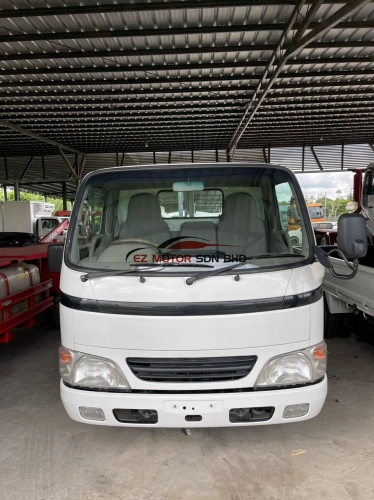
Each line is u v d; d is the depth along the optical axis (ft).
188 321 7.61
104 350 7.91
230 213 9.26
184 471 8.82
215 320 7.62
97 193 9.44
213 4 18.43
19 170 60.18
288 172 9.37
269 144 52.03
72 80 27.78
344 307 15.19
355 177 29.37
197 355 7.70
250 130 42.98
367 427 10.43
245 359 7.85
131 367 7.93
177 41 22.72
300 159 55.06
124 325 7.73
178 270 8.07
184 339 7.66
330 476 8.57
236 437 10.09
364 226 7.86
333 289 14.90
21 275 14.96
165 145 49.11
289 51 21.18
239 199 9.31
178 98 31.53
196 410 7.86
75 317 7.99
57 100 31.27
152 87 29.32
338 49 24.36
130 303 7.69
